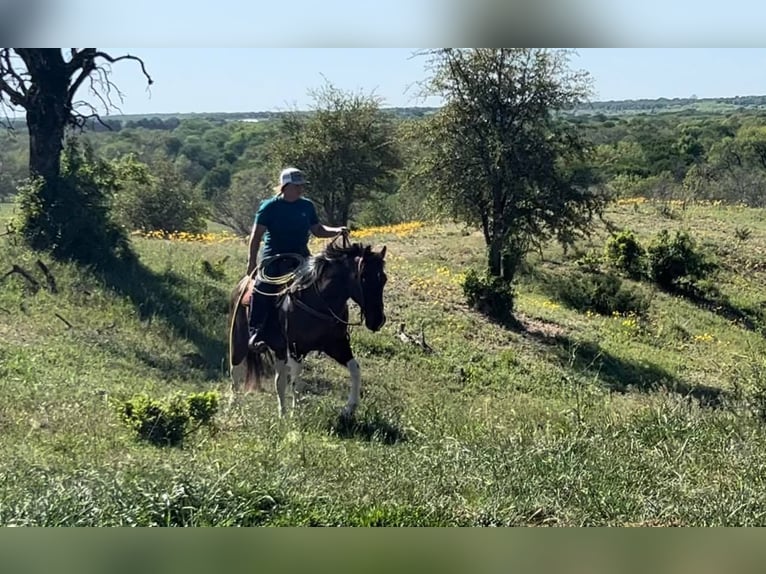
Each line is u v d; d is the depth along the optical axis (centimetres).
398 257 3412
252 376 1114
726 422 977
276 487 625
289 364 1046
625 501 668
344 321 1027
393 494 656
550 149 2867
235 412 1039
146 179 2659
